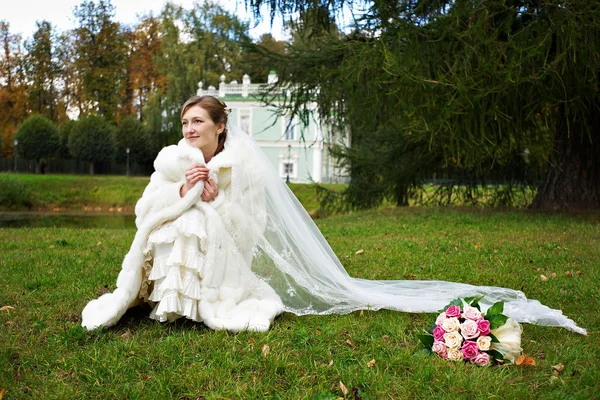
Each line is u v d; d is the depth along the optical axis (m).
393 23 10.51
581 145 12.43
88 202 31.83
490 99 9.56
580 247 7.05
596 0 8.83
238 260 3.67
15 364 2.88
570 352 3.05
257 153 3.92
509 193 16.09
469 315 3.04
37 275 5.07
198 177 3.50
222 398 2.47
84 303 4.08
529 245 7.27
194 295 3.42
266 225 3.94
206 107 3.72
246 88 42.94
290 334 3.36
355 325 3.58
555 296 4.46
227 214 3.64
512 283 4.91
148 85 53.16
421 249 6.95
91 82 51.25
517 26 10.48
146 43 54.16
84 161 45.53
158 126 47.34
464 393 2.54
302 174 42.97
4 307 3.93
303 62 13.11
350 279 4.25
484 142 10.13
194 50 44.41
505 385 2.62
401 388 2.57
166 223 3.47
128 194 32.75
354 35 12.30
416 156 16.55
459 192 16.77
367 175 17.39
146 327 3.48
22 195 30.08
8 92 50.69
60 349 3.05
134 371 2.76
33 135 43.88
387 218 11.45
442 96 9.63
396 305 3.94
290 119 14.16
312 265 4.03
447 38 9.87
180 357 2.91
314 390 2.57
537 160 15.44
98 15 51.72
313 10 12.03
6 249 7.07
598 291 4.46
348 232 9.14
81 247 7.25
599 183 12.54
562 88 9.65
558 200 12.63
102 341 3.17
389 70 9.71
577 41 8.91
